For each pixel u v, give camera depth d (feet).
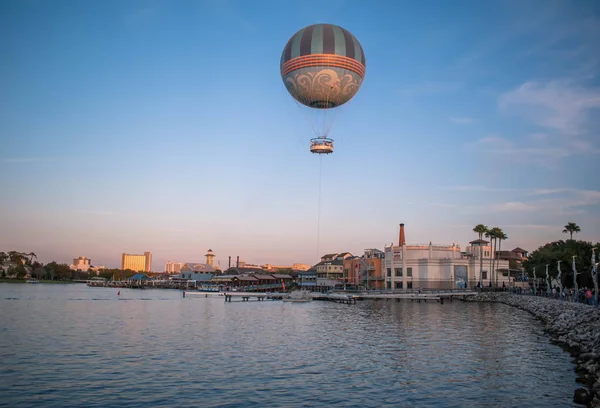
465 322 220.23
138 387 96.58
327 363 121.49
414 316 252.42
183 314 261.24
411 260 466.70
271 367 116.06
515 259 588.09
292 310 296.10
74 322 212.43
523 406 86.38
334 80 231.30
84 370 111.04
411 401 89.20
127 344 148.66
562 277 374.22
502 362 123.95
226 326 201.26
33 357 126.31
